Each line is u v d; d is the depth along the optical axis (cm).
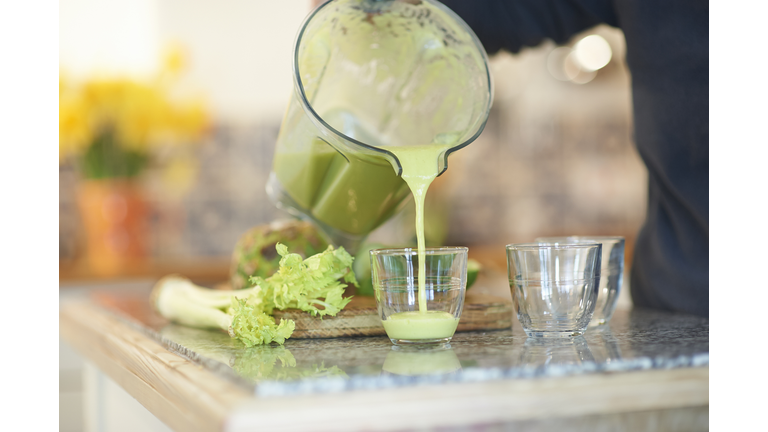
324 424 87
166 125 357
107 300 161
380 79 131
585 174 455
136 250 319
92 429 153
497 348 104
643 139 133
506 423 90
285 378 92
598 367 94
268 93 404
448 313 108
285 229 130
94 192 313
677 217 132
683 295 129
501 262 376
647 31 129
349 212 125
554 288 109
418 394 90
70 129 302
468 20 148
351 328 116
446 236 427
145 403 109
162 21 386
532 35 149
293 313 115
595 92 455
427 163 111
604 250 117
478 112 121
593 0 141
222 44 397
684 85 127
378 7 124
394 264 108
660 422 94
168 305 130
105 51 375
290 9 404
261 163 404
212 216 400
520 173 448
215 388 93
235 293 123
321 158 118
